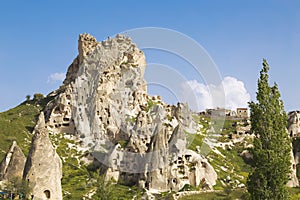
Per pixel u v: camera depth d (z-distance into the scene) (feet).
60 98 536.83
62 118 526.57
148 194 352.08
